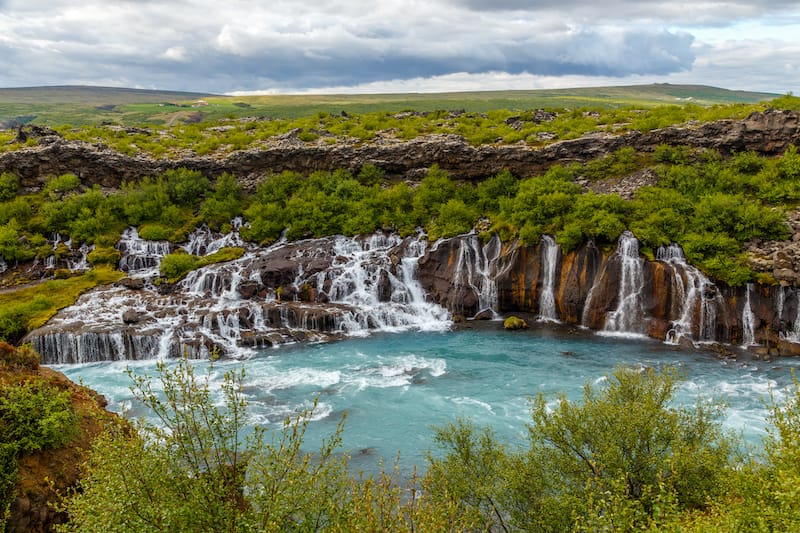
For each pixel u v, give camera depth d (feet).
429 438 106.01
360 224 219.00
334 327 172.76
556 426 69.62
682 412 78.79
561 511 60.08
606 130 229.25
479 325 178.70
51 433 70.33
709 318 157.07
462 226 204.74
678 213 178.91
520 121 278.67
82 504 47.26
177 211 234.38
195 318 165.99
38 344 150.82
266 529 42.91
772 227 164.76
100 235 218.18
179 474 46.55
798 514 45.32
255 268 193.26
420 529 46.42
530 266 185.06
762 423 106.42
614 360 144.66
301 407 120.16
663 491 53.57
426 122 300.61
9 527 61.87
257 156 253.65
